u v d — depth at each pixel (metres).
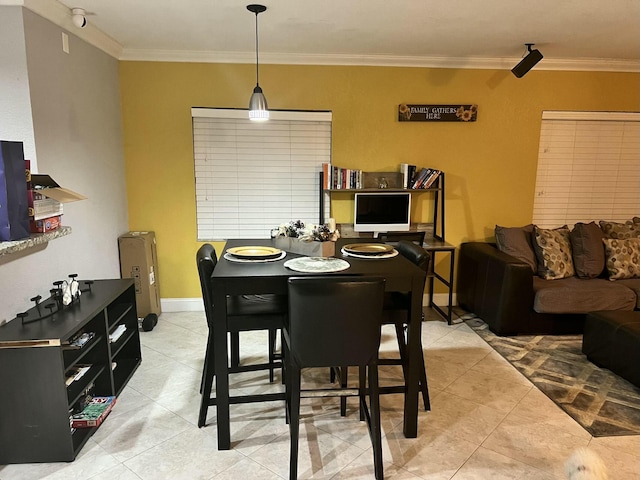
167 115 4.06
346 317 1.95
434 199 4.43
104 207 3.59
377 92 4.20
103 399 2.61
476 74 4.25
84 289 2.79
